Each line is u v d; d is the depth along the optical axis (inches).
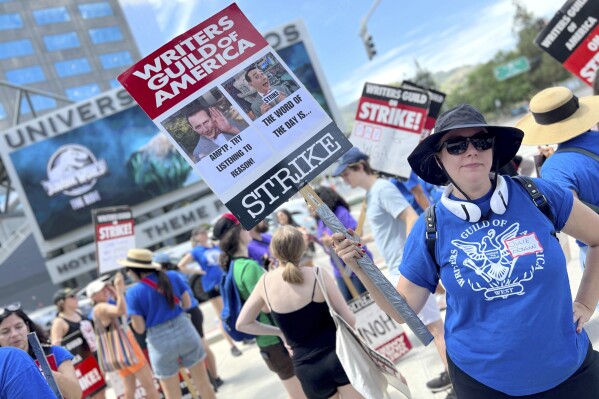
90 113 1214.3
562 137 107.5
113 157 1226.6
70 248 1299.2
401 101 209.9
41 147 1206.3
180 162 1250.0
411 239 81.4
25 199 1216.2
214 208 1264.8
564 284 72.1
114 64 2615.7
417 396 167.0
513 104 2810.0
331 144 94.2
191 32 94.3
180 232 1252.5
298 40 1211.9
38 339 107.5
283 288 129.7
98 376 209.2
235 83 94.4
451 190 79.0
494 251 72.3
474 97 2906.0
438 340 150.1
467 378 77.2
